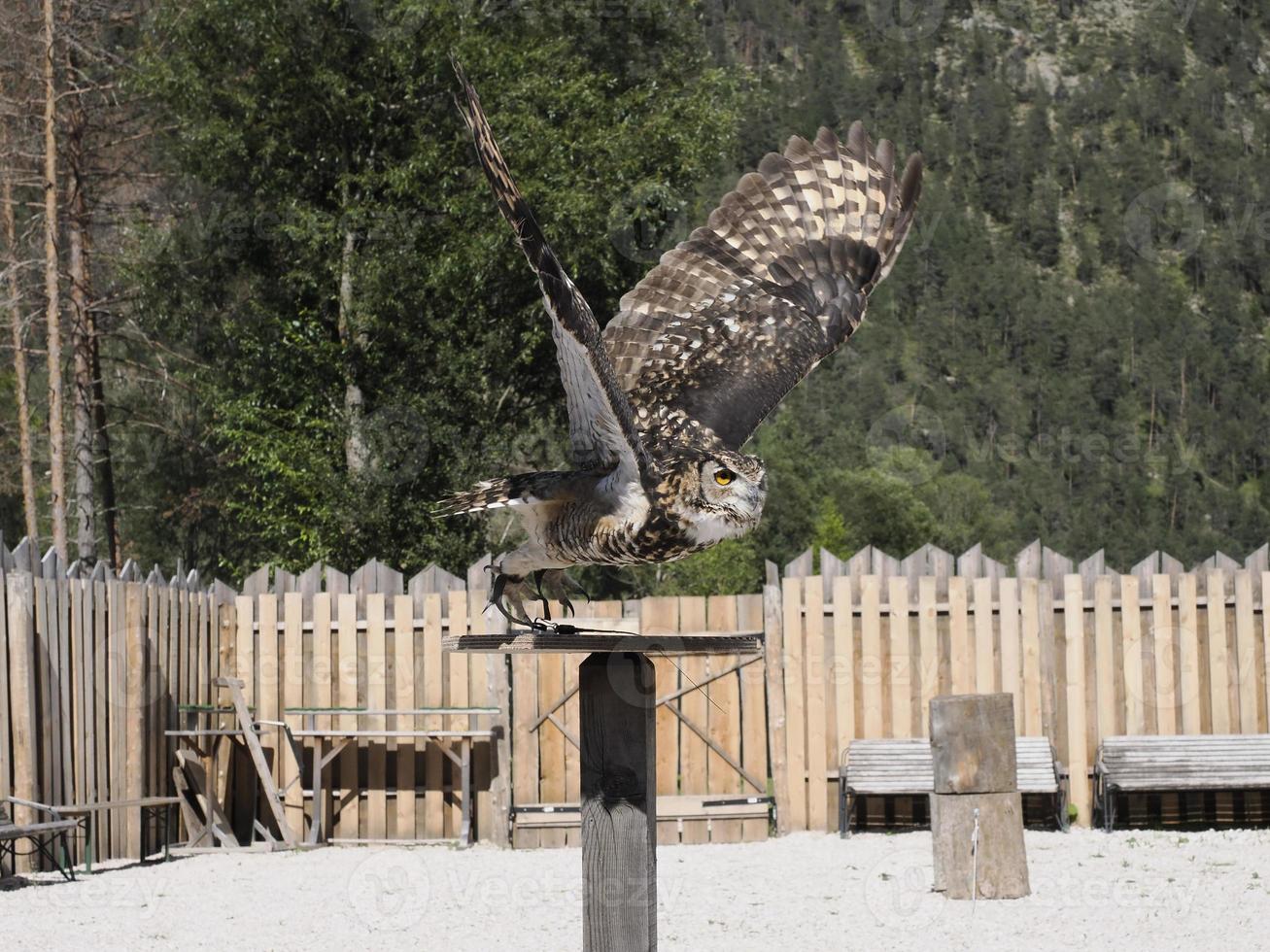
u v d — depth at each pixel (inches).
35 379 1209.4
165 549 1174.3
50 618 422.6
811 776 511.8
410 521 875.4
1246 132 3868.1
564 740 509.7
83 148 935.0
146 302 963.3
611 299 914.7
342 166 905.5
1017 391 2699.3
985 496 2015.3
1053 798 508.4
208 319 970.7
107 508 1031.0
